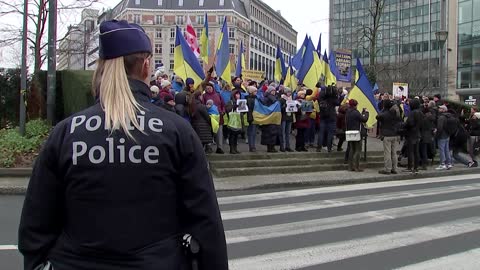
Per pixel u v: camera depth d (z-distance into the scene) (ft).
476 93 165.27
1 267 17.62
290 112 49.03
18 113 56.29
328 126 49.98
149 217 6.28
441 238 22.40
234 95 47.57
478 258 19.33
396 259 19.07
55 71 50.98
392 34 240.32
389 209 29.30
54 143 6.57
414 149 47.73
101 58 6.89
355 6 239.30
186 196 6.66
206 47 58.80
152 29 337.11
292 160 47.24
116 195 6.21
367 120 48.96
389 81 152.56
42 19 68.49
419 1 242.78
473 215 27.73
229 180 40.55
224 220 25.94
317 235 22.77
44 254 6.66
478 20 165.37
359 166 49.60
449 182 42.52
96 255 6.19
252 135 48.06
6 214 26.84
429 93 167.12
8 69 56.75
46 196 6.56
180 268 6.50
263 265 18.08
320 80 60.90
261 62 405.80
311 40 58.85
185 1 341.82
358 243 21.38
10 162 40.96
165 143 6.43
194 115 41.57
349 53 74.74
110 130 6.36
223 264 6.74
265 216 27.04
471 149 55.21
